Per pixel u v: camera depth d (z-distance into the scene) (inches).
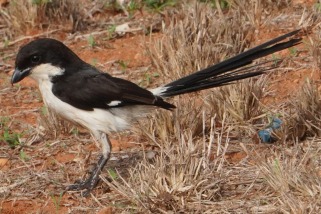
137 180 401.4
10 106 528.1
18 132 493.7
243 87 471.8
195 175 393.4
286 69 529.7
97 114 414.0
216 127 470.3
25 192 423.8
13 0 625.9
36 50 410.9
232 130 467.2
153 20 619.5
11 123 505.7
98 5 647.8
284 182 386.6
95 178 419.8
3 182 434.9
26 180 433.7
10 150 472.4
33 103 531.2
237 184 406.3
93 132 420.8
